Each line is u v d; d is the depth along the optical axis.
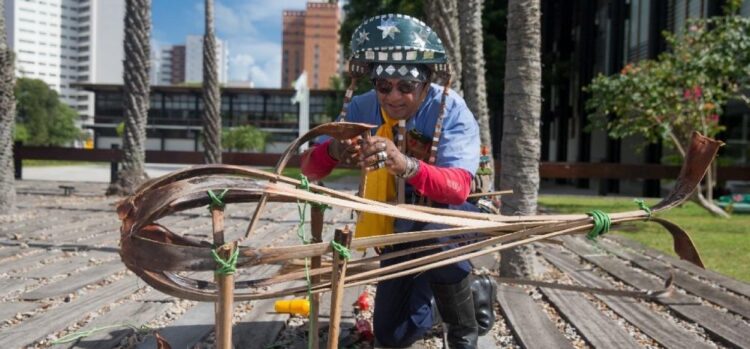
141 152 12.93
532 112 5.23
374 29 2.87
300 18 126.50
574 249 7.27
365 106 3.24
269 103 47.28
